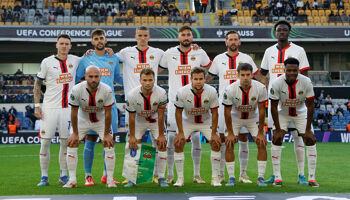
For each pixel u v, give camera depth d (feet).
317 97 80.07
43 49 84.23
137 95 19.76
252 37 76.84
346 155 39.19
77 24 76.18
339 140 59.67
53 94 21.35
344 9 86.53
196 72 19.24
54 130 21.30
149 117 20.52
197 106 20.07
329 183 21.56
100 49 22.06
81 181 22.71
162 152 20.29
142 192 18.45
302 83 19.77
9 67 87.30
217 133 20.80
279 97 20.22
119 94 73.46
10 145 55.26
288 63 19.17
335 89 80.12
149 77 19.07
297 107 20.44
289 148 47.01
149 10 82.64
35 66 88.17
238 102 20.16
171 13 79.92
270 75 21.88
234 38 21.93
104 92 19.57
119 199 16.49
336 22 78.18
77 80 22.72
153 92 19.80
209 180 23.18
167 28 76.02
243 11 85.61
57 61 21.44
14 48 83.15
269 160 33.32
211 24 82.99
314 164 20.43
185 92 19.94
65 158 21.71
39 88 21.62
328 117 69.82
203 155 40.04
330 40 77.51
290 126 21.20
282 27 21.42
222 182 22.18
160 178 20.49
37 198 16.87
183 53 22.34
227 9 89.30
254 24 77.46
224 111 20.39
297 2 86.02
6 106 75.31
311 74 88.02
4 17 74.95
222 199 16.37
